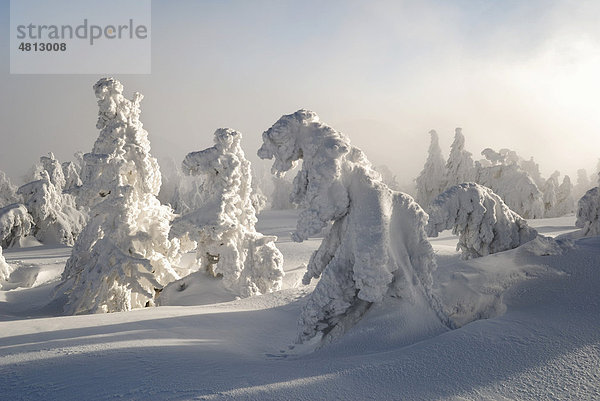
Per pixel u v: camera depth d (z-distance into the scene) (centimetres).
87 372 484
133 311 1026
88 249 1617
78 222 3984
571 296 584
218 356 555
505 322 517
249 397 385
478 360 430
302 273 1895
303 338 664
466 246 1080
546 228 2719
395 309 631
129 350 573
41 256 2772
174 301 1490
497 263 798
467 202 1021
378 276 624
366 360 476
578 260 698
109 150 1633
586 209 1639
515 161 4381
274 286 1606
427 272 682
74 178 4541
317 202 687
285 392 393
